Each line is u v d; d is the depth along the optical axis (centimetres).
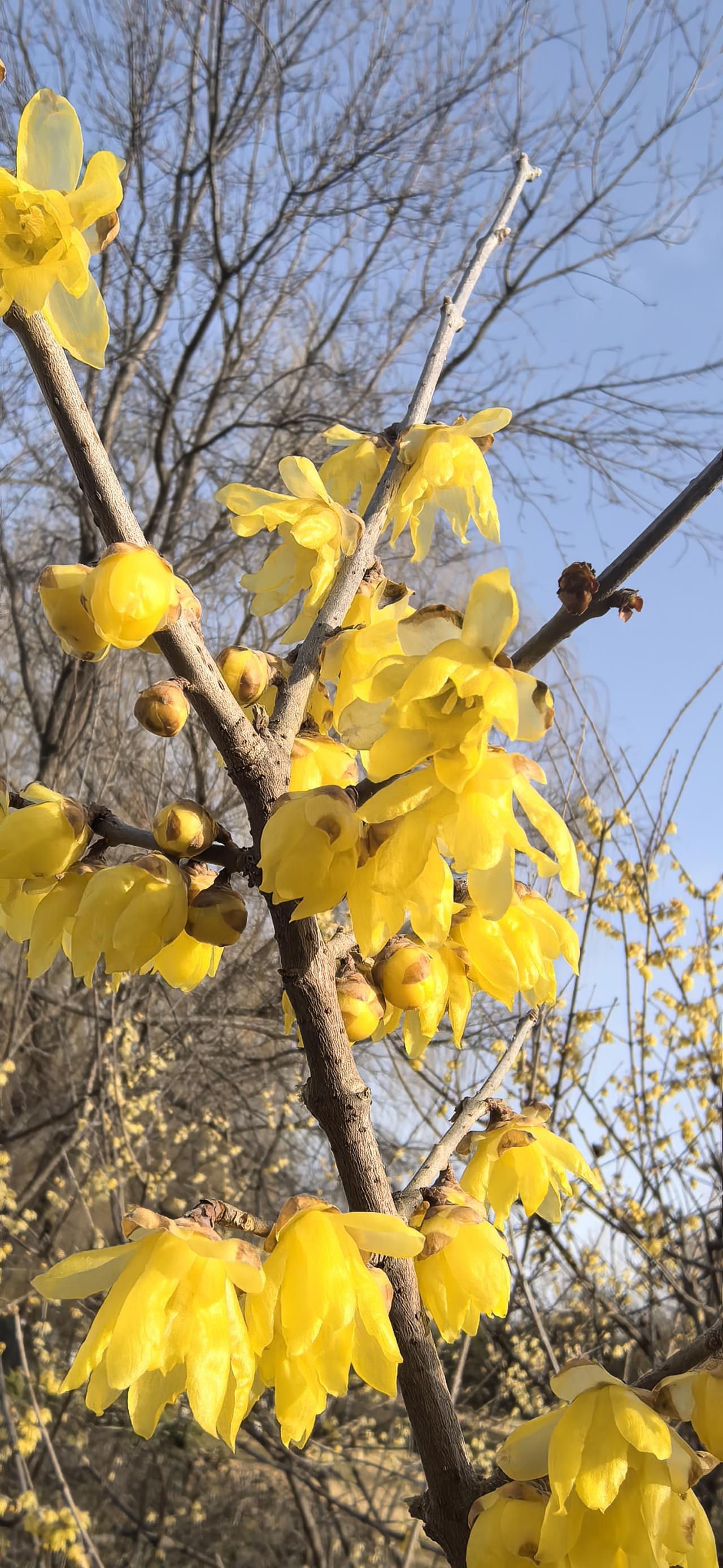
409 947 121
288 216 834
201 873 115
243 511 122
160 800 582
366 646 115
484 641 94
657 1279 469
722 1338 105
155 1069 601
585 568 107
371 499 133
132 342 838
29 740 876
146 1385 95
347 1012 118
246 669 117
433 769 95
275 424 853
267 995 716
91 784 670
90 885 107
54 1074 700
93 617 99
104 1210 683
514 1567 101
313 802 96
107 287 849
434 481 124
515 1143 136
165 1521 613
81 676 735
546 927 122
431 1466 115
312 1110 114
